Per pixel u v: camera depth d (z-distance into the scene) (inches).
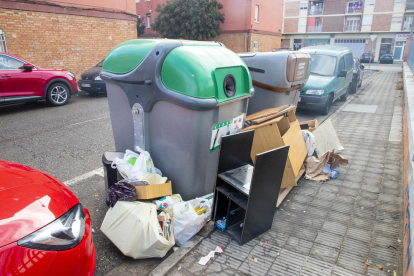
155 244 100.3
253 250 108.0
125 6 538.9
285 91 207.8
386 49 1674.5
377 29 1651.1
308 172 167.0
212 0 881.5
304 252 107.3
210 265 100.7
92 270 83.7
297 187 155.9
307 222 125.5
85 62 496.1
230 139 114.8
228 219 115.6
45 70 337.4
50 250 70.2
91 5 486.0
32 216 72.6
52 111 330.0
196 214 112.3
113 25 525.3
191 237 114.1
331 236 116.1
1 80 297.7
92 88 415.2
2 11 391.2
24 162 188.9
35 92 328.2
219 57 126.1
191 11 857.5
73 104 372.8
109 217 108.6
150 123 131.3
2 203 73.2
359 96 448.8
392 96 438.3
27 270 65.0
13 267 63.1
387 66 1197.1
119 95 140.3
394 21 1603.1
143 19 1197.1
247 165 128.0
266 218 115.3
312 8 1766.7
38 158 195.9
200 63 115.4
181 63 115.2
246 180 113.3
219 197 119.0
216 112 121.8
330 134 201.3
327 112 332.2
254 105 216.7
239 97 130.5
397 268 99.1
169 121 123.7
